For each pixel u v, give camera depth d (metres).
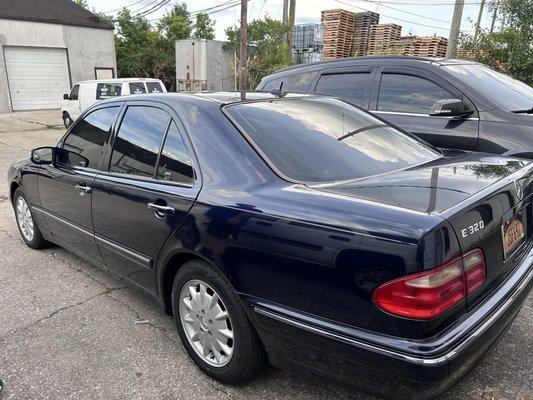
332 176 2.46
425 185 2.25
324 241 2.00
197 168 2.62
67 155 3.82
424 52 16.83
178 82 26.12
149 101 3.15
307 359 2.13
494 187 2.24
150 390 2.60
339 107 3.26
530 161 2.93
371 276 1.87
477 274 2.02
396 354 1.82
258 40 23.41
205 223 2.43
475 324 1.96
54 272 4.15
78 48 22.52
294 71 6.05
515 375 2.64
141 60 32.31
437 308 1.81
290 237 2.10
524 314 3.31
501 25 12.42
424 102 4.79
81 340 3.08
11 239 5.05
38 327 3.25
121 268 3.29
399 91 4.99
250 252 2.24
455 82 4.61
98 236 3.42
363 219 1.94
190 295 2.70
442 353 1.80
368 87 5.21
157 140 2.95
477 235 2.00
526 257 2.57
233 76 23.41
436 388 1.83
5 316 3.40
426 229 1.79
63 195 3.78
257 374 2.57
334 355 2.00
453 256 1.86
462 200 2.03
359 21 20.11
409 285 1.79
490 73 5.14
